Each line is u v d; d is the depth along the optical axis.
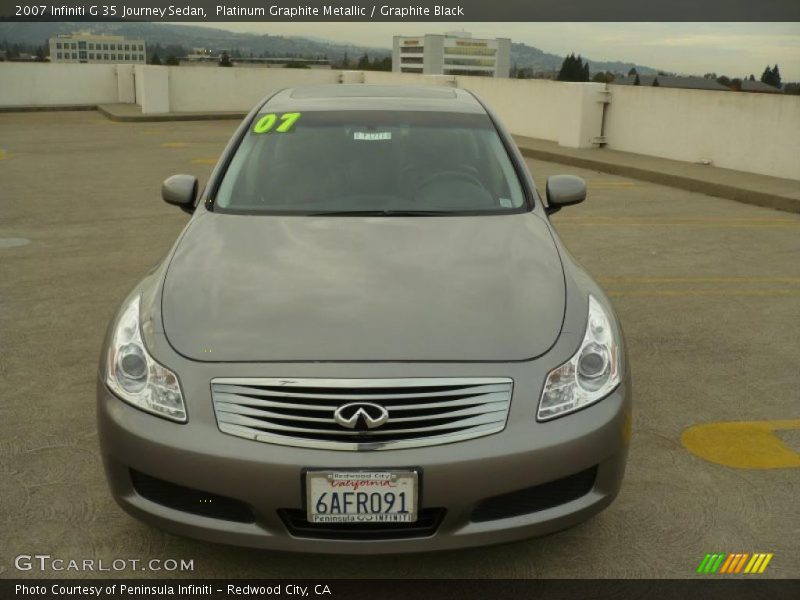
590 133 14.23
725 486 3.23
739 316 5.41
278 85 23.73
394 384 2.38
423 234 3.24
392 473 2.33
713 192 10.40
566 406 2.47
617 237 7.82
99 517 2.97
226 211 3.53
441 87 4.82
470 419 2.40
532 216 3.54
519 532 2.46
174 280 2.87
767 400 4.07
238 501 2.40
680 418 3.85
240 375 2.42
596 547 2.82
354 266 2.93
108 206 9.26
